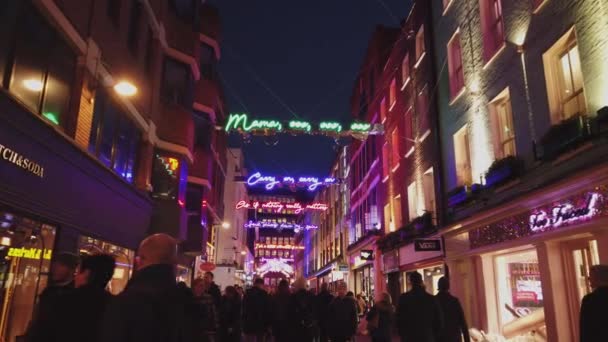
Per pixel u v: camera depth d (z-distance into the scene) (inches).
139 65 523.5
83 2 367.2
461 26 552.1
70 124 353.4
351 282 1224.8
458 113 551.5
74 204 349.4
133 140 525.7
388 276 855.7
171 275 114.3
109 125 448.8
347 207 1382.9
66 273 160.4
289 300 381.7
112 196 432.5
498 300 462.9
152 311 103.8
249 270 2335.1
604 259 296.4
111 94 447.5
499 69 453.7
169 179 629.9
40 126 287.4
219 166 1162.0
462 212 527.8
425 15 670.5
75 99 360.8
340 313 362.3
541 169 370.0
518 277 443.8
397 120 820.0
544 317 379.2
